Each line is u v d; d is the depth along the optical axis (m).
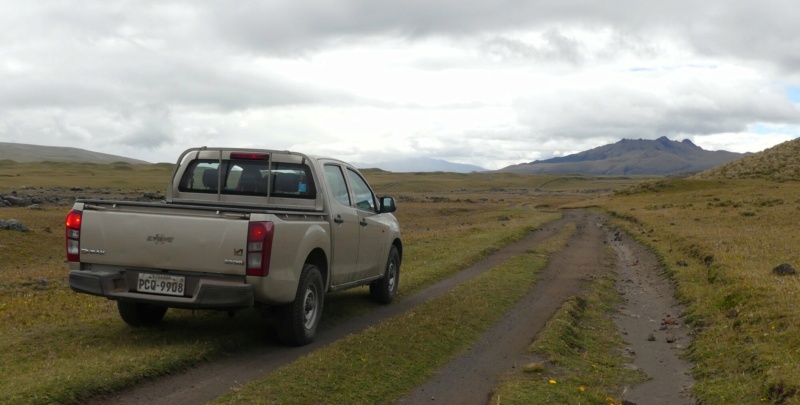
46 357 7.00
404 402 6.61
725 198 55.00
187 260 7.29
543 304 12.26
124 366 6.50
